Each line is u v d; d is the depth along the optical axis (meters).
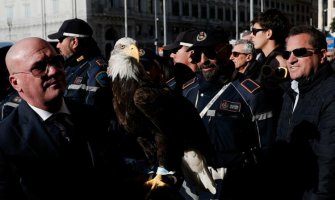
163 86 3.43
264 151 3.65
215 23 69.69
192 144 3.35
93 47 5.27
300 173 3.31
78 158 2.31
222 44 3.73
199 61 3.74
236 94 3.73
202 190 3.40
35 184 2.12
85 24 5.21
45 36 53.56
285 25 5.05
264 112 3.67
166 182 2.92
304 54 3.27
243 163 3.63
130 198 2.64
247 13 76.44
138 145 3.39
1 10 61.16
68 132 2.32
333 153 3.02
